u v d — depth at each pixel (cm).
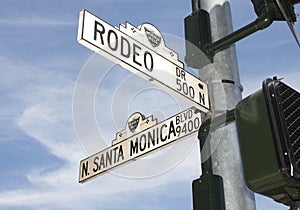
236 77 307
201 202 245
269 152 200
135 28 270
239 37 280
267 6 266
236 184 267
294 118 204
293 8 264
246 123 212
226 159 271
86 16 252
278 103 204
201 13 309
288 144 196
